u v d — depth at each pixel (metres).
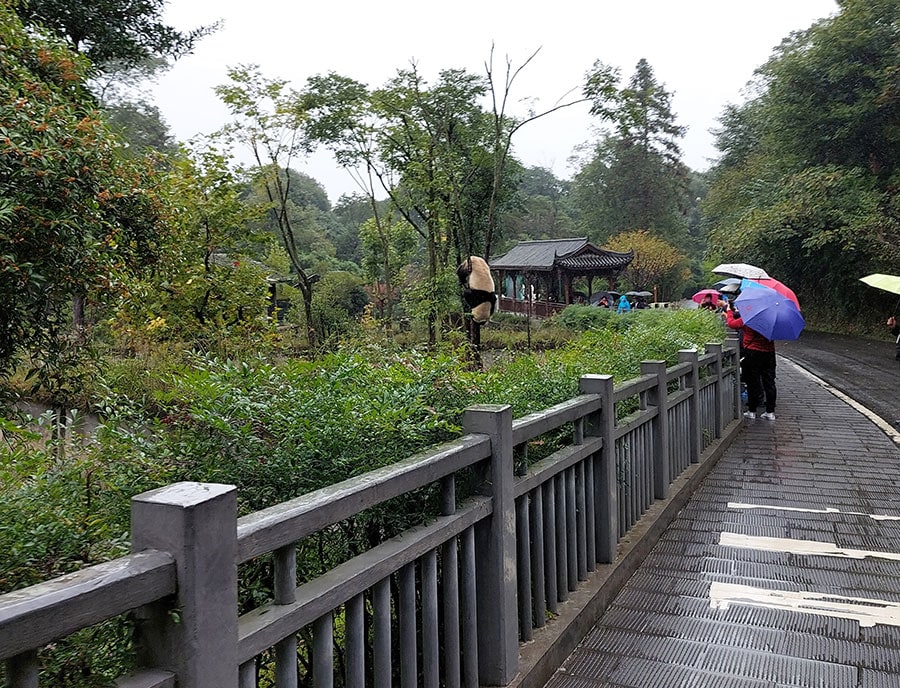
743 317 8.32
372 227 22.42
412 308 17.28
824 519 4.75
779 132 27.78
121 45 11.40
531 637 2.71
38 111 4.52
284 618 1.42
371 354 3.00
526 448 2.70
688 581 3.69
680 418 5.43
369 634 2.46
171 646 1.17
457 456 2.12
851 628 3.12
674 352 6.11
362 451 2.09
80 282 4.62
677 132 48.62
